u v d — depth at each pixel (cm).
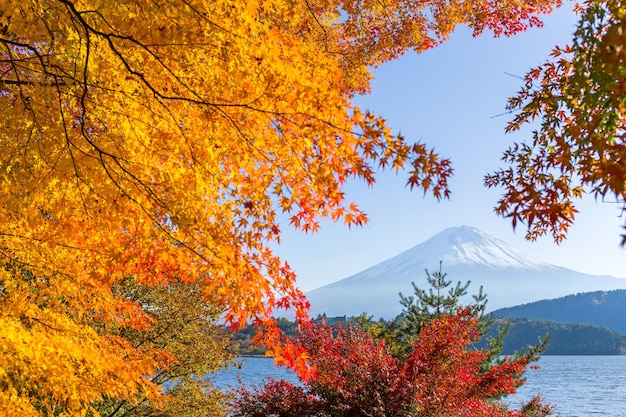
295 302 369
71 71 321
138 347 1026
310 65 320
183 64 302
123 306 514
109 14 289
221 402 1148
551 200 335
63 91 321
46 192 338
